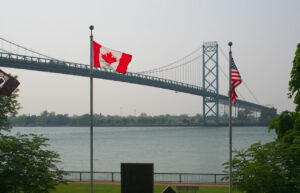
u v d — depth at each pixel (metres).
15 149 24.52
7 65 100.44
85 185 33.22
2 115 30.97
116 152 93.50
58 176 26.62
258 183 22.77
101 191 30.33
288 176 22.47
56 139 155.25
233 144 115.38
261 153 24.19
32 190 24.22
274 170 22.97
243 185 23.94
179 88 167.00
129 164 24.00
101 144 123.00
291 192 21.95
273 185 22.25
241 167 24.55
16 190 24.84
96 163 71.00
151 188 23.78
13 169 23.55
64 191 30.23
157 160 74.19
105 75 127.62
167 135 174.62
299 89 26.95
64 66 112.75
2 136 25.77
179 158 77.19
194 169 59.34
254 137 153.88
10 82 22.91
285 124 27.97
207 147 104.81
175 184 34.03
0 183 23.17
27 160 24.45
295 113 28.06
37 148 25.59
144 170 23.88
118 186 32.78
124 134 195.38
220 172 55.31
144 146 111.50
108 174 51.66
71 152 94.19
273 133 193.62
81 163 70.88
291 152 22.84
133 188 23.91
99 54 24.61
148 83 148.25
